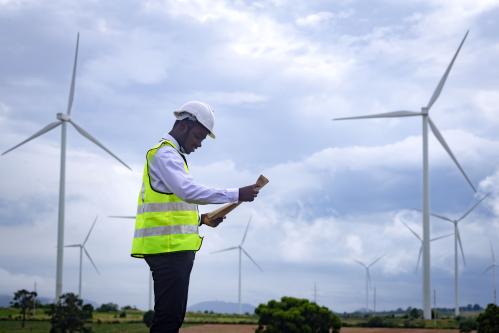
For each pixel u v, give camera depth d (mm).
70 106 72000
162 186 5402
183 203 5430
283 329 62344
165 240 5309
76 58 71250
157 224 5348
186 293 5414
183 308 5430
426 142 86562
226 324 87500
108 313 107312
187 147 5629
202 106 5617
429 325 85062
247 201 5480
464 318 94000
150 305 93688
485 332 55469
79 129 72125
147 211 5398
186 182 5277
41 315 93938
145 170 5512
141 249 5367
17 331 73188
